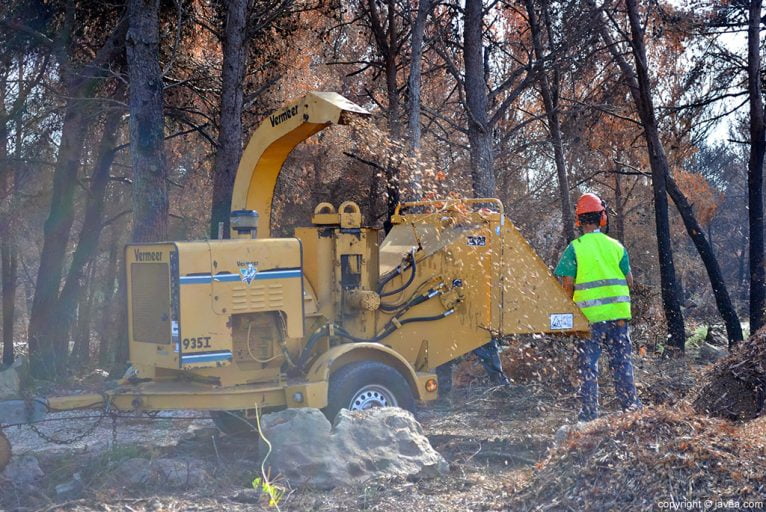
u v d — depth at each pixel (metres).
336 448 6.40
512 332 8.92
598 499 5.15
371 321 8.43
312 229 8.25
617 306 7.91
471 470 6.75
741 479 4.93
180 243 7.15
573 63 16.75
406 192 10.98
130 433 8.76
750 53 16.69
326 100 8.11
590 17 16.28
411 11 17.98
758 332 8.34
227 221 14.01
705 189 26.47
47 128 15.87
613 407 8.83
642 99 17.05
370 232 8.48
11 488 6.21
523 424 8.45
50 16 15.63
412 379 7.95
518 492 5.63
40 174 17.14
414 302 8.60
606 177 25.52
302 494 6.04
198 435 8.42
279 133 8.60
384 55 19.30
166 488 6.31
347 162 19.47
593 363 8.02
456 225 9.05
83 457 7.20
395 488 6.09
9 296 24.30
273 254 7.46
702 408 7.90
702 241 16.69
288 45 17.70
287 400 7.31
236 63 14.29
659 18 17.73
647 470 5.15
